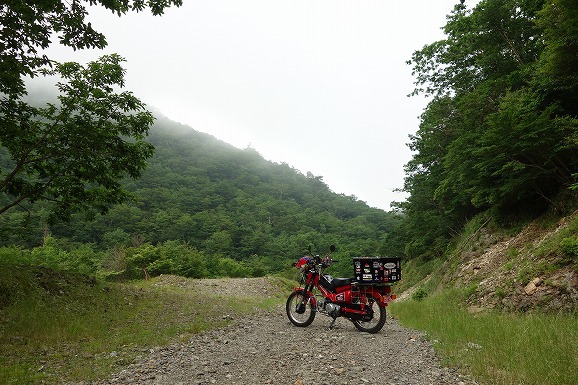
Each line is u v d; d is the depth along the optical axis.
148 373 4.21
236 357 4.93
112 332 6.57
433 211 28.12
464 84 22.00
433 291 19.03
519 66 16.95
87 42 8.05
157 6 8.48
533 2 16.67
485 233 17.08
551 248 9.27
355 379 3.98
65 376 4.12
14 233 10.10
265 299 15.66
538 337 5.00
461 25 20.52
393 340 6.26
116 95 9.38
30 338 5.73
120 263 31.81
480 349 5.02
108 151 9.59
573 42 11.16
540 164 12.84
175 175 146.12
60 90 9.04
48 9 7.42
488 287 10.33
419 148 27.78
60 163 9.58
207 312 9.27
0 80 7.76
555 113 13.15
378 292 7.18
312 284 7.78
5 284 7.72
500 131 12.23
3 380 3.89
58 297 8.38
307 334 6.71
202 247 83.38
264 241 89.81
